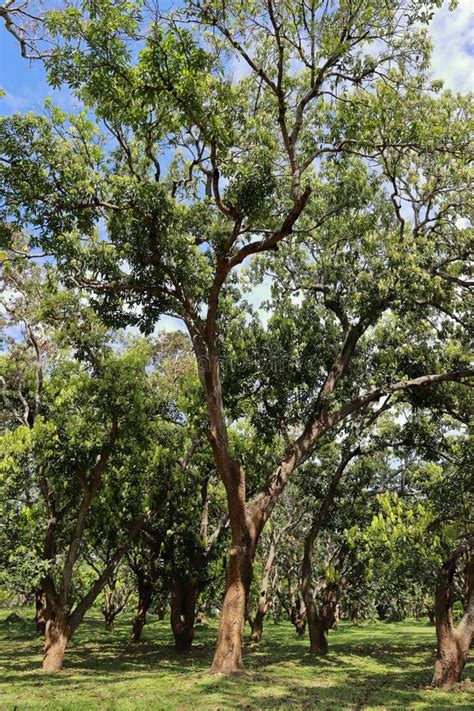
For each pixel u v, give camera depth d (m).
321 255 15.99
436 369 15.86
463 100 12.88
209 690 10.20
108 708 8.77
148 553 18.34
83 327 15.78
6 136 9.93
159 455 16.05
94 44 8.69
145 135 10.37
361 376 16.75
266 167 10.76
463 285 14.25
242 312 16.05
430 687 10.74
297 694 10.12
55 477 15.33
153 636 22.69
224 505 20.94
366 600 24.77
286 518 24.78
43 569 13.88
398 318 15.48
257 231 12.28
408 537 11.36
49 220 10.46
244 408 16.33
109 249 12.40
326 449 19.23
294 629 28.42
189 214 13.15
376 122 11.12
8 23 8.37
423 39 10.60
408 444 17.38
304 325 16.23
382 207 15.45
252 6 10.15
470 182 14.11
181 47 8.76
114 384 14.73
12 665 14.59
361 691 10.48
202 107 9.90
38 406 15.98
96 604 27.94
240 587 12.36
